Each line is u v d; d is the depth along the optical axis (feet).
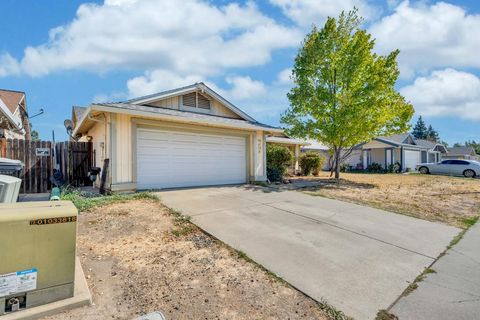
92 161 33.63
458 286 10.27
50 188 30.53
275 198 25.84
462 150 130.52
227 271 10.85
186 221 16.97
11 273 7.03
